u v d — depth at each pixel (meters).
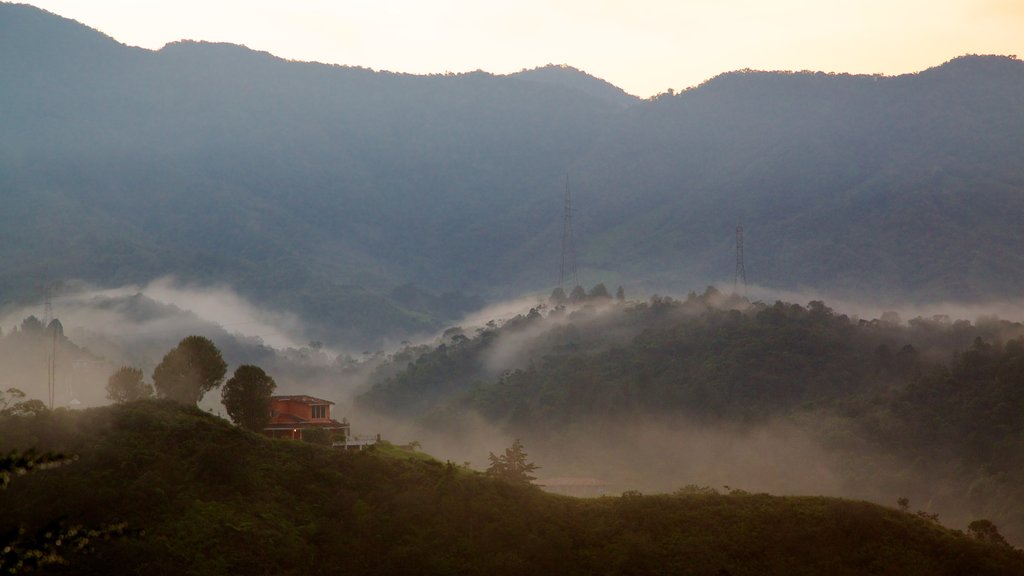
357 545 94.69
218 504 96.06
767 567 96.00
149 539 88.75
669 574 94.44
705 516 102.88
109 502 92.81
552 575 92.81
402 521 97.94
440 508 100.12
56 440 100.50
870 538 100.50
